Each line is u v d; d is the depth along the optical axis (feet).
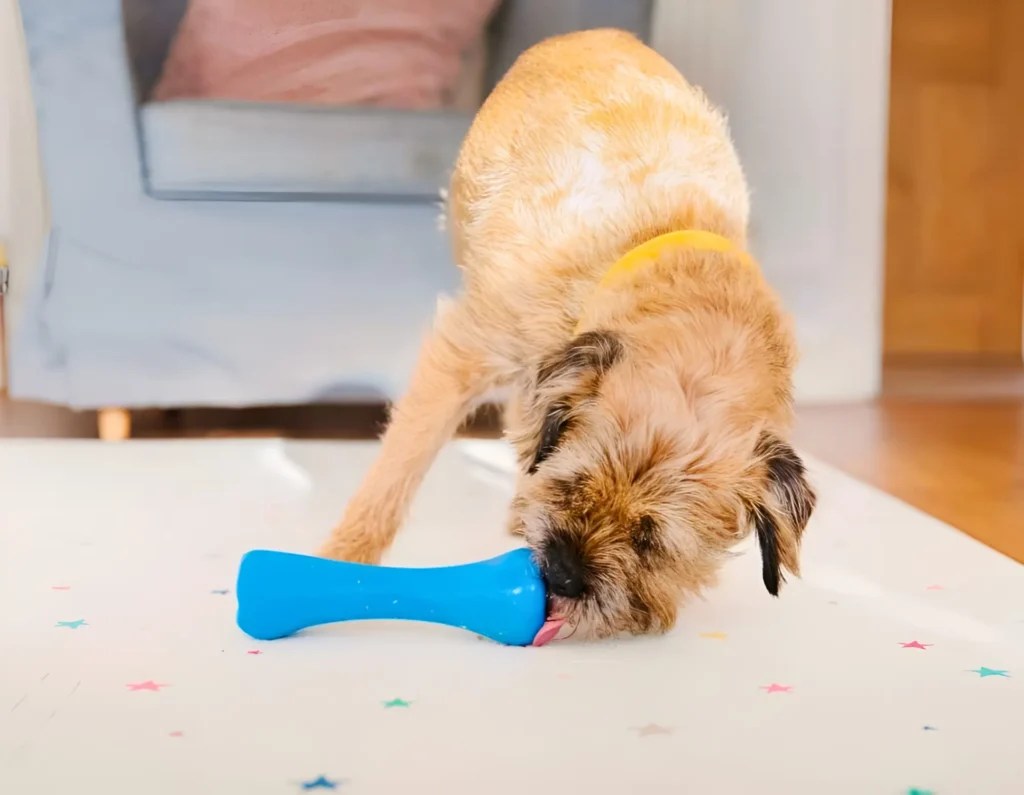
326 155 7.86
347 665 3.98
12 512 6.22
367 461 7.78
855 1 9.98
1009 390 12.78
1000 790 3.08
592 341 4.35
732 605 4.83
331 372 8.48
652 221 5.03
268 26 7.84
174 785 2.98
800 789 3.06
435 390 5.23
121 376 8.37
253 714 3.49
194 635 4.25
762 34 9.93
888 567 5.42
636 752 3.29
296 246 8.30
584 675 3.95
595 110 5.46
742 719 3.56
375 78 8.02
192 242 8.21
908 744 3.38
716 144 5.51
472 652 4.17
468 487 7.09
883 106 10.20
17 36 8.57
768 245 10.16
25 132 8.67
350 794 2.95
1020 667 4.09
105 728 3.35
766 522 4.20
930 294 16.58
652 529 4.11
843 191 10.20
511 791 3.00
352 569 4.26
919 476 7.82
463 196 6.01
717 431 4.20
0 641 4.13
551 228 5.12
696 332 4.41
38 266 8.52
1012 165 16.39
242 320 8.36
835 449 8.91
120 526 5.93
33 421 9.71
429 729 3.42
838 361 10.40
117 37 7.83
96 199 8.10
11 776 3.02
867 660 4.15
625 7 8.32
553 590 4.13
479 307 5.20
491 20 8.57
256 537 5.72
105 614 4.47
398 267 8.39
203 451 8.08
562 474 4.22
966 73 16.20
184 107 7.76
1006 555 5.75
